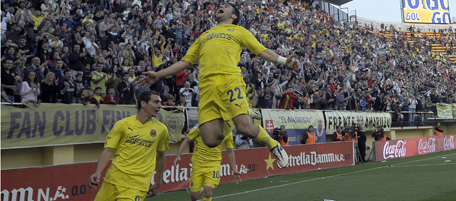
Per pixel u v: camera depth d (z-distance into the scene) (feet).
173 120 38.04
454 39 136.05
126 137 14.12
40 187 23.66
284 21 82.94
